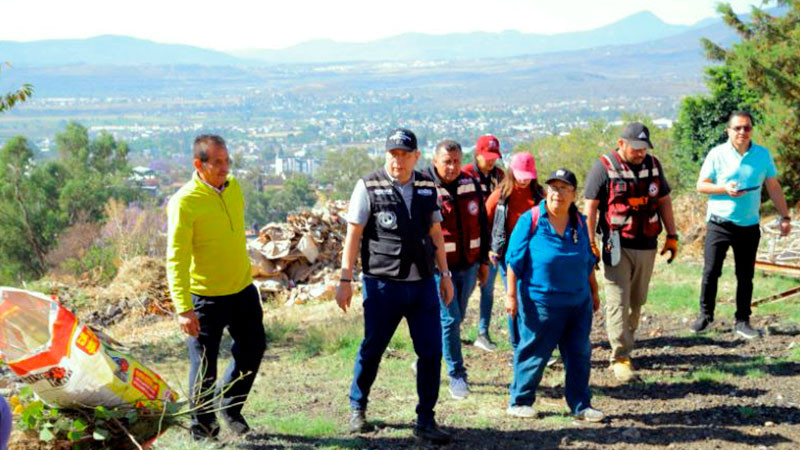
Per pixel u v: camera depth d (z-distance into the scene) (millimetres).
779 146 18453
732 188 7082
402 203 4965
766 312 8422
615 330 6430
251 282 5047
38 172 57031
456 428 5324
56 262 44750
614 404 5781
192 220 4691
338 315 9984
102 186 60000
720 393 5879
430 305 5090
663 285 10281
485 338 7727
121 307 11914
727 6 20484
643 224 6309
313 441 5035
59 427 3963
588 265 5359
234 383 4926
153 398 4281
